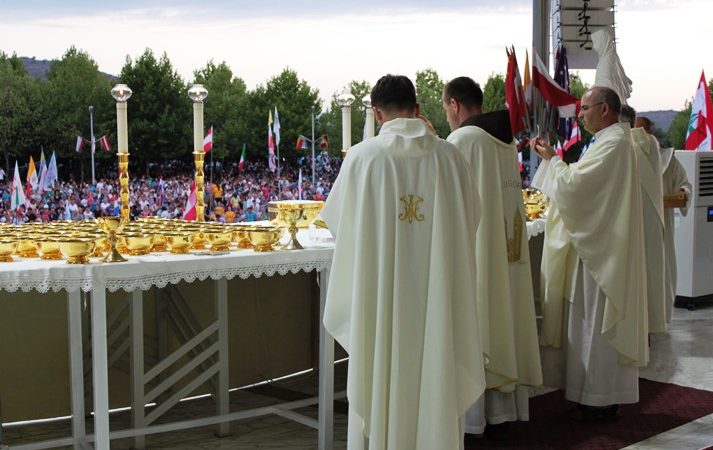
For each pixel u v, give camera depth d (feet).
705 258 22.45
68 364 13.30
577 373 12.87
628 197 12.46
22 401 13.03
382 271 9.30
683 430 12.55
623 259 12.41
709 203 22.34
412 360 9.37
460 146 11.43
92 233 11.01
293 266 10.82
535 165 22.56
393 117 9.68
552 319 13.12
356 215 9.43
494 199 11.56
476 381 9.53
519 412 12.36
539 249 20.07
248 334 15.23
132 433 11.37
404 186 9.31
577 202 12.39
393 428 9.34
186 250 10.64
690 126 25.72
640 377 15.76
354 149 9.53
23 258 10.15
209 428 13.01
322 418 11.46
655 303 16.01
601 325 12.60
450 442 9.27
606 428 12.64
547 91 20.21
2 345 12.81
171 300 13.21
